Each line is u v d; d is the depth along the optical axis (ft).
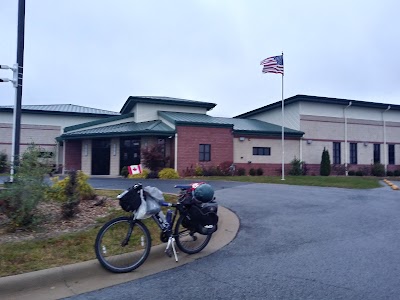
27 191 20.53
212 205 19.12
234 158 83.87
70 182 25.36
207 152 78.07
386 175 101.50
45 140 103.55
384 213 29.89
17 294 13.62
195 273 15.90
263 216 28.02
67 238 18.93
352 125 100.17
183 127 75.66
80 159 89.10
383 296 13.21
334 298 13.07
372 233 23.12
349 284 14.42
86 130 87.81
